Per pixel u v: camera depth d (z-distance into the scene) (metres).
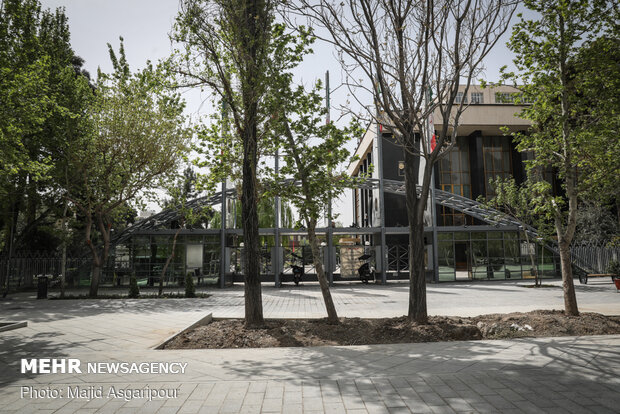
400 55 8.80
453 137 9.19
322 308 13.75
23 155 13.58
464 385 4.96
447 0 8.22
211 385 5.13
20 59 13.65
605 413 4.01
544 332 8.39
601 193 10.25
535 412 4.07
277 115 9.29
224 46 9.32
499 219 24.25
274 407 4.33
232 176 10.41
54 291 22.94
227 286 25.38
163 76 9.91
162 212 25.62
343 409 4.23
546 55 9.47
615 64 8.77
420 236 9.23
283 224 32.06
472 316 10.52
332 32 8.55
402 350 7.00
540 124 10.50
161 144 19.47
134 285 18.56
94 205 20.56
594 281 23.94
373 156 38.91
